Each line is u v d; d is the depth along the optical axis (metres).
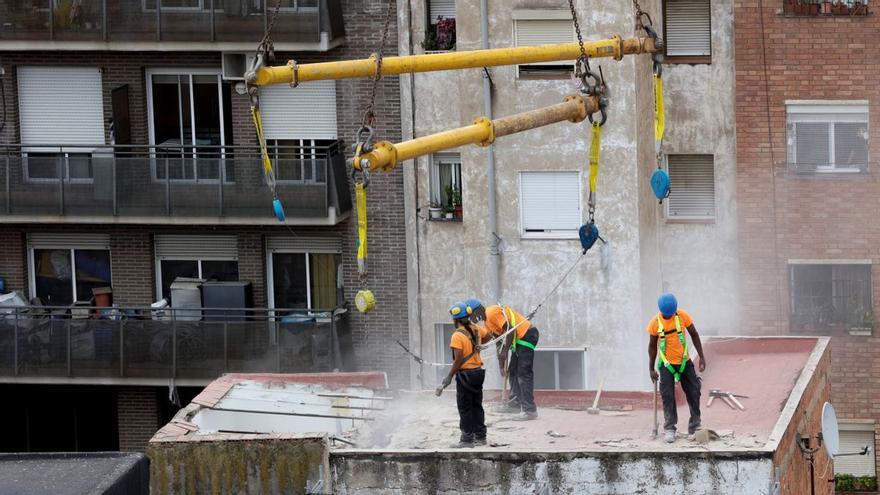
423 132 44.91
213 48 44.50
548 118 27.06
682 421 28.58
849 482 45.84
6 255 47.56
